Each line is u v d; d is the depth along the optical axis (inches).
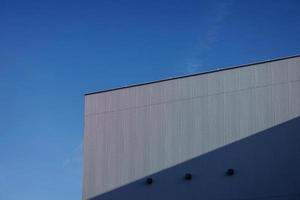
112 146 1688.0
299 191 1421.0
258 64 1550.2
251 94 1539.1
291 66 1509.6
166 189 1581.0
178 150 1594.5
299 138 1455.5
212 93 1589.6
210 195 1519.4
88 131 1733.5
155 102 1662.2
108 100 1732.3
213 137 1557.6
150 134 1643.7
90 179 1689.2
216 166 1533.0
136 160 1642.5
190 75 1631.4
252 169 1487.5
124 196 1631.4
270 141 1486.2
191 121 1598.2
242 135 1523.1
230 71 1581.0
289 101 1491.1
